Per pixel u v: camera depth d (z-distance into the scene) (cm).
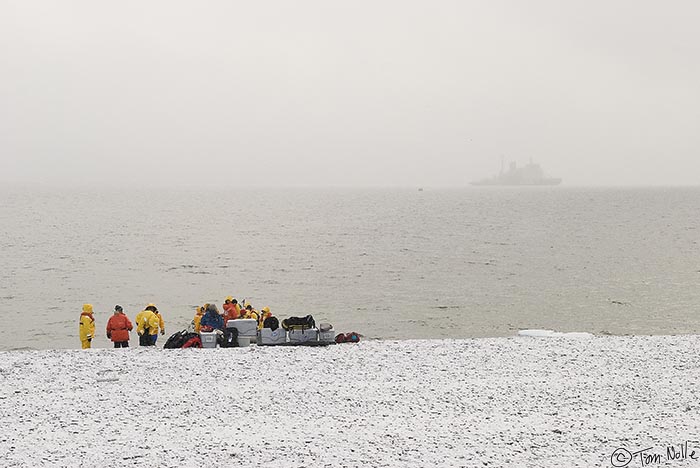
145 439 1138
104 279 4538
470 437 1152
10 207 14938
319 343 1856
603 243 6912
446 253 6050
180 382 1462
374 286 4228
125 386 1434
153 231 8588
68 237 7644
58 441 1126
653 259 5584
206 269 5044
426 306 3559
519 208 14525
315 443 1123
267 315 2011
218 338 1869
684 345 1817
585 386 1441
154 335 1981
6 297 3838
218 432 1173
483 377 1509
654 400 1352
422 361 1641
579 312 3400
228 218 11506
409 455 1075
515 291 4031
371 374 1527
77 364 1602
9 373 1527
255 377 1498
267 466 1031
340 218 11412
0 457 1055
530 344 1831
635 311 3422
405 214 12488
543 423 1221
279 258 5719
